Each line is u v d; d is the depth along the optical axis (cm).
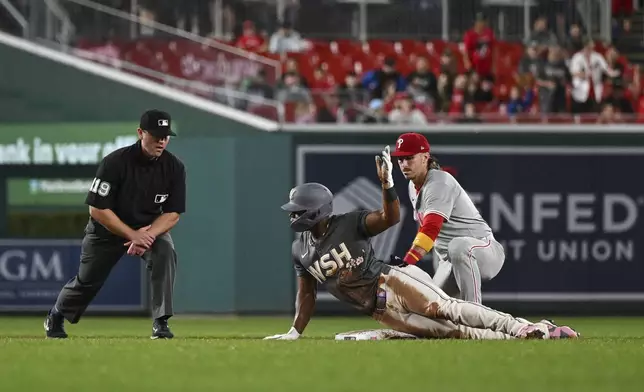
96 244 3238
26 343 2872
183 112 5969
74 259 5844
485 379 1973
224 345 2755
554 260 5900
